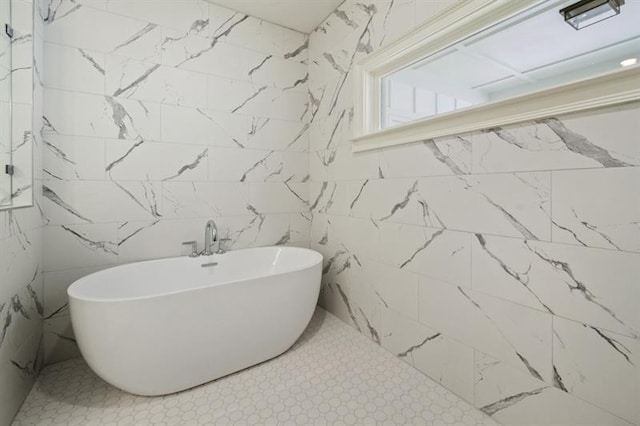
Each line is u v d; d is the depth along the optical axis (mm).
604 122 978
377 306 1956
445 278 1507
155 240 2062
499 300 1276
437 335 1554
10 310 1277
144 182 2021
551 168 1106
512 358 1235
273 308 1696
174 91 2117
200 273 2131
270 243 2543
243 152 2406
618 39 1044
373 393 1481
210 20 2248
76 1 1799
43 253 1716
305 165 2711
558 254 1092
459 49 1534
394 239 1815
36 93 1585
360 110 2062
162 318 1358
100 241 1885
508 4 1231
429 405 1398
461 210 1424
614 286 964
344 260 2277
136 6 1979
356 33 2096
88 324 1282
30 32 1497
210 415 1333
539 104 1124
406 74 1841
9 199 1386
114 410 1359
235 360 1610
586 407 1028
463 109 1361
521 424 1207
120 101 1936
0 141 1312
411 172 1694
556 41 1197
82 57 1820
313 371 1663
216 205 2297
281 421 1301
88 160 1845
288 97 2611
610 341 974
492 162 1293
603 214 985
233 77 2352
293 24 2543
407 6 1671
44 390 1499
